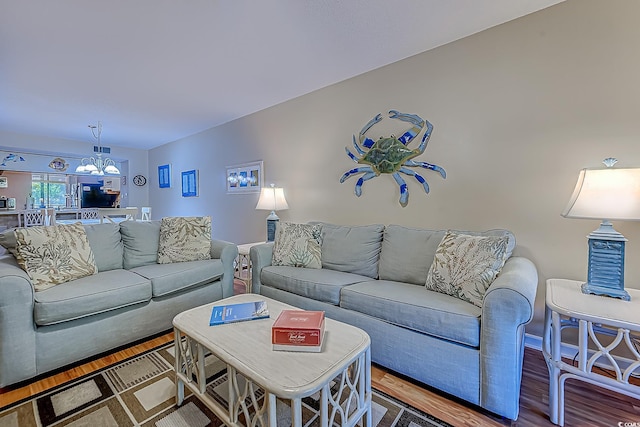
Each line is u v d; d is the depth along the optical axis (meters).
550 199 1.98
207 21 2.04
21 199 6.52
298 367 1.11
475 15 2.03
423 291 1.88
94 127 4.80
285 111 3.67
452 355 1.51
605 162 1.53
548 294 1.54
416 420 1.40
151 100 3.59
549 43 1.95
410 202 2.63
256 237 4.21
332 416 1.14
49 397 1.56
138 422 1.38
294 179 3.62
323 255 2.62
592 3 1.81
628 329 1.22
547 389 1.63
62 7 1.86
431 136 2.49
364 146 2.91
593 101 1.83
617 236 1.49
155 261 2.70
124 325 2.04
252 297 1.88
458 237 1.93
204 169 5.07
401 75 2.63
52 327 1.75
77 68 2.72
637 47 1.70
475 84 2.25
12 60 2.55
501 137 2.15
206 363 1.84
